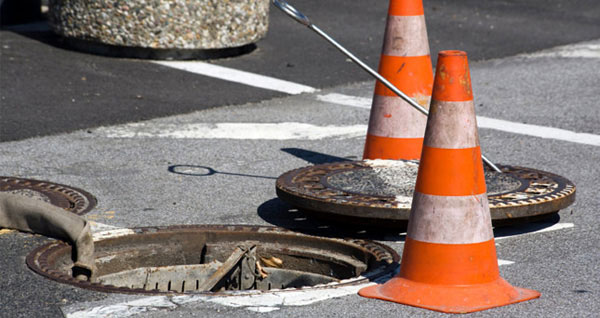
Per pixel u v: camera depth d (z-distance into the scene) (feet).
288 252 27.30
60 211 26.63
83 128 42.04
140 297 22.18
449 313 20.97
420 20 33.55
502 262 25.09
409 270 21.93
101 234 27.17
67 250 26.02
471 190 21.44
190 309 21.34
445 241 21.39
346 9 80.64
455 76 21.26
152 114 45.42
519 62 62.13
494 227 27.96
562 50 66.54
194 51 59.72
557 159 37.52
